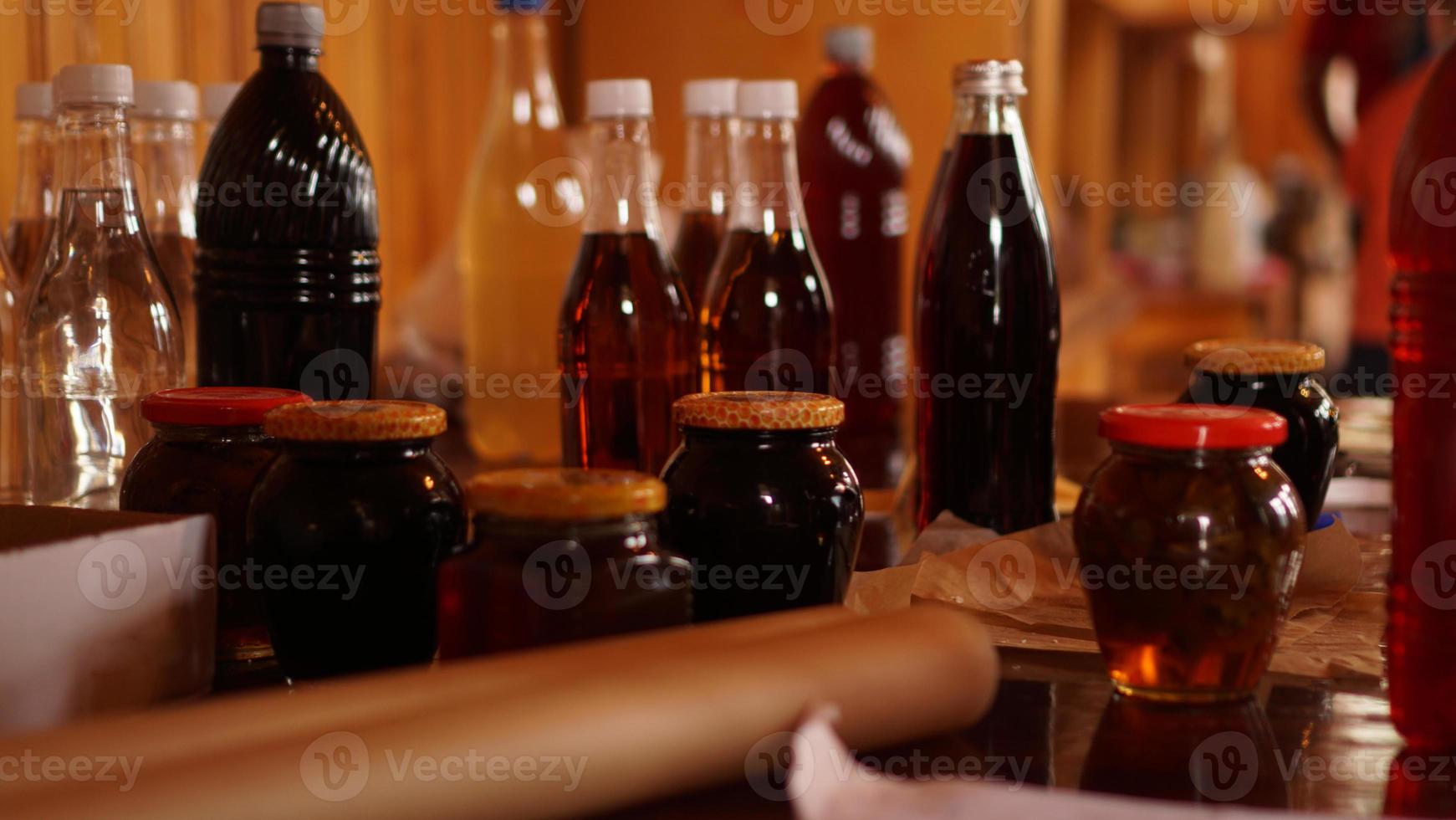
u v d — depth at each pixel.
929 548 0.72
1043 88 2.14
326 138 0.73
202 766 0.39
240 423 0.61
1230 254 3.19
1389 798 0.47
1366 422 1.11
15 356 0.80
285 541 0.55
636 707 0.44
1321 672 0.59
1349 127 2.10
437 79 2.01
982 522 0.77
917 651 0.50
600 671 0.45
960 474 0.77
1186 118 3.75
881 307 1.19
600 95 0.81
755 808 0.47
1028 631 0.65
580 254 0.84
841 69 1.20
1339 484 0.98
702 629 0.50
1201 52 3.70
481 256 1.22
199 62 1.40
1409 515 0.51
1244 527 0.54
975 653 0.51
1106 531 0.56
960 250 0.76
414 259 1.94
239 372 0.73
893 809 0.42
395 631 0.56
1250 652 0.56
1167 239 3.46
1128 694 0.58
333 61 1.67
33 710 0.50
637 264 0.82
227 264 0.73
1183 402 0.75
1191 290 3.17
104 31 1.22
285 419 0.56
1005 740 0.53
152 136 0.86
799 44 1.94
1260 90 4.30
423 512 0.56
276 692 0.45
